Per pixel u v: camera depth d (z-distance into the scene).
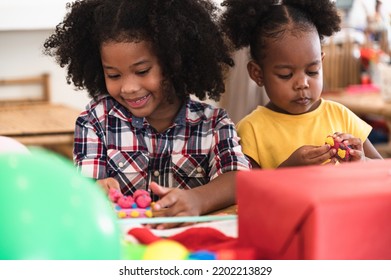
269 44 1.17
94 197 0.55
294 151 1.19
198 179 1.15
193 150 1.15
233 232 0.76
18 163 0.53
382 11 3.37
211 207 0.95
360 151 1.05
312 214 0.55
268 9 1.21
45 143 2.36
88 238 0.52
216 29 1.18
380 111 2.50
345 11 3.77
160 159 1.15
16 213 0.50
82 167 1.11
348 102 2.65
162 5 1.08
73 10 1.18
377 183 0.60
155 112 1.16
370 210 0.57
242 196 0.66
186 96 1.18
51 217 0.51
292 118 1.25
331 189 0.58
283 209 0.58
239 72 1.59
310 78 1.17
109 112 1.17
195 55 1.14
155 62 1.07
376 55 3.23
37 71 3.38
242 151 1.24
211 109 1.18
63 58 1.22
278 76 1.18
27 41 3.35
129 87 1.05
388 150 2.84
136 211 0.87
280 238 0.58
